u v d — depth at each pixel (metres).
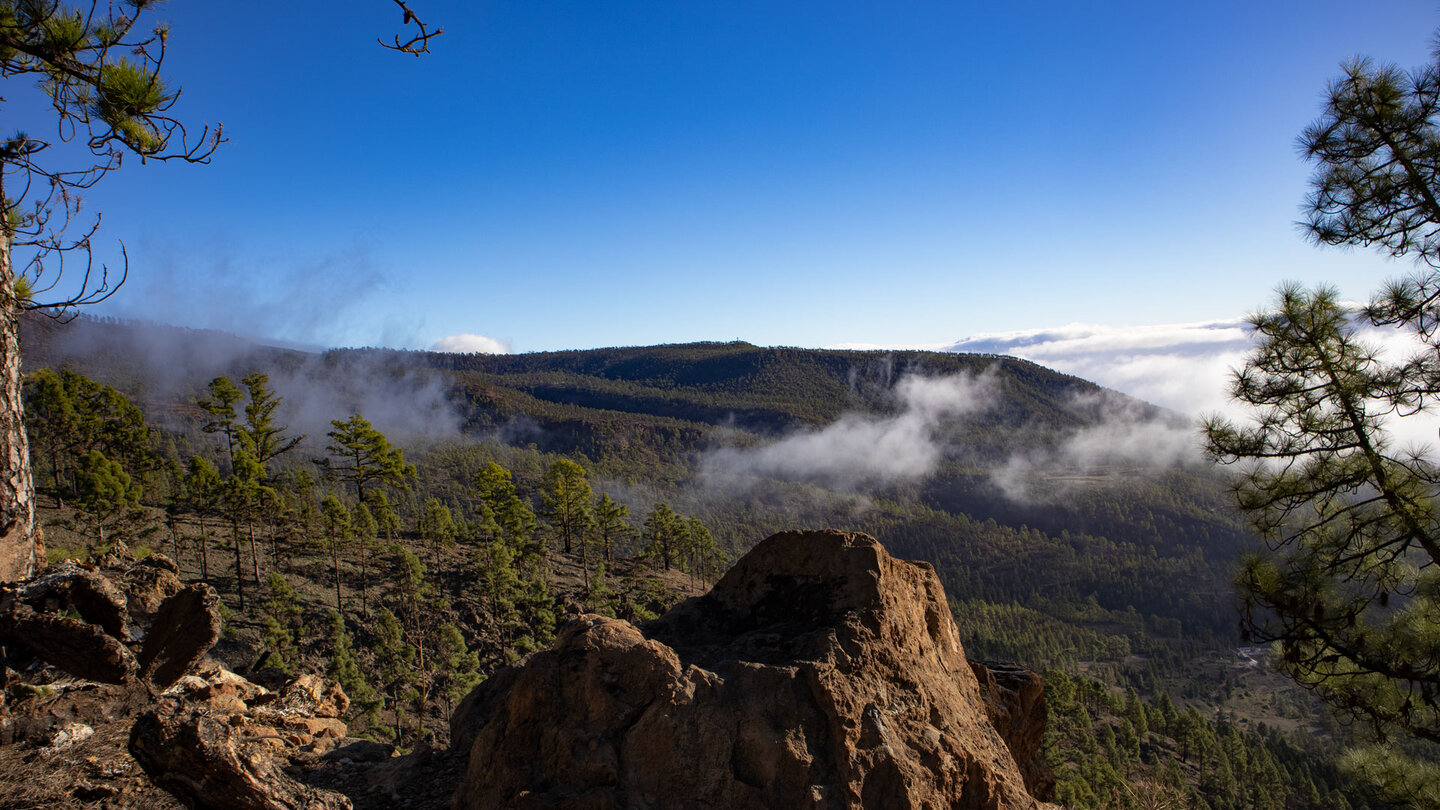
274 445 62.66
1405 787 9.78
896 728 5.66
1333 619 10.35
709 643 6.81
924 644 6.97
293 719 8.53
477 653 40.91
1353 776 10.58
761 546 7.36
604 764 5.13
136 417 63.03
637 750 5.23
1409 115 10.13
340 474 64.25
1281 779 93.94
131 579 9.69
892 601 6.59
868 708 5.61
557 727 5.34
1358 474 10.34
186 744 4.39
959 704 6.67
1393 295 10.24
